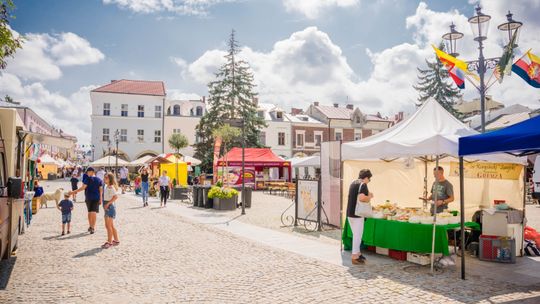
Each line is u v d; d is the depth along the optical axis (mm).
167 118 50594
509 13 9047
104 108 49062
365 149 8523
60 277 6484
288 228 12195
